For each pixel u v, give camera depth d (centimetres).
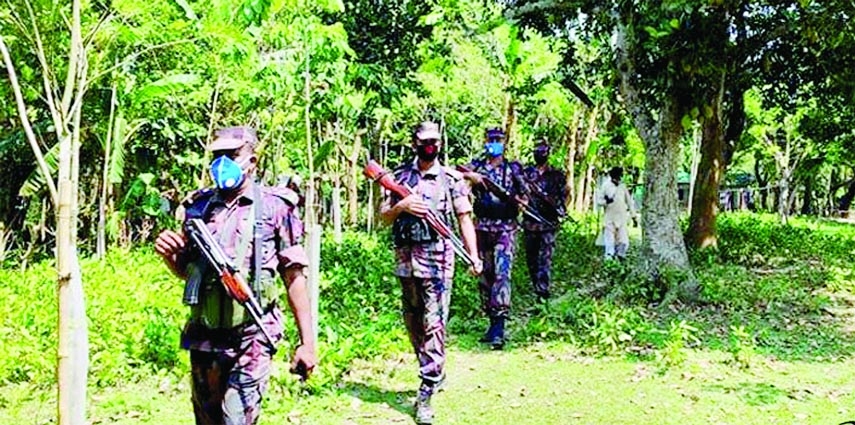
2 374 590
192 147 1446
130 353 630
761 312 919
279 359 609
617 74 1021
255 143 367
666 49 957
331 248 1256
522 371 666
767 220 2848
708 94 1005
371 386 608
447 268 543
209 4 788
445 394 599
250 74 966
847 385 628
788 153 2900
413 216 536
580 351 723
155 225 1533
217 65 1013
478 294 894
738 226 2080
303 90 923
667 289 957
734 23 1123
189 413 535
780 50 1388
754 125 2667
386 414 545
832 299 1032
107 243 1456
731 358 703
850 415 552
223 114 1227
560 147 2444
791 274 1244
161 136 1358
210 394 362
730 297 964
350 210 2450
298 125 1117
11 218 1453
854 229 2867
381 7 1367
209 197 364
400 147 2698
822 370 674
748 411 560
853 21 1031
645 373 655
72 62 448
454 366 682
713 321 870
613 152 2367
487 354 722
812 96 1648
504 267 749
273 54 884
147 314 737
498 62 1586
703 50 948
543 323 795
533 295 997
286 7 800
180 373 598
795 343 772
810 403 579
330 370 595
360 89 1318
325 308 812
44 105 1122
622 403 577
